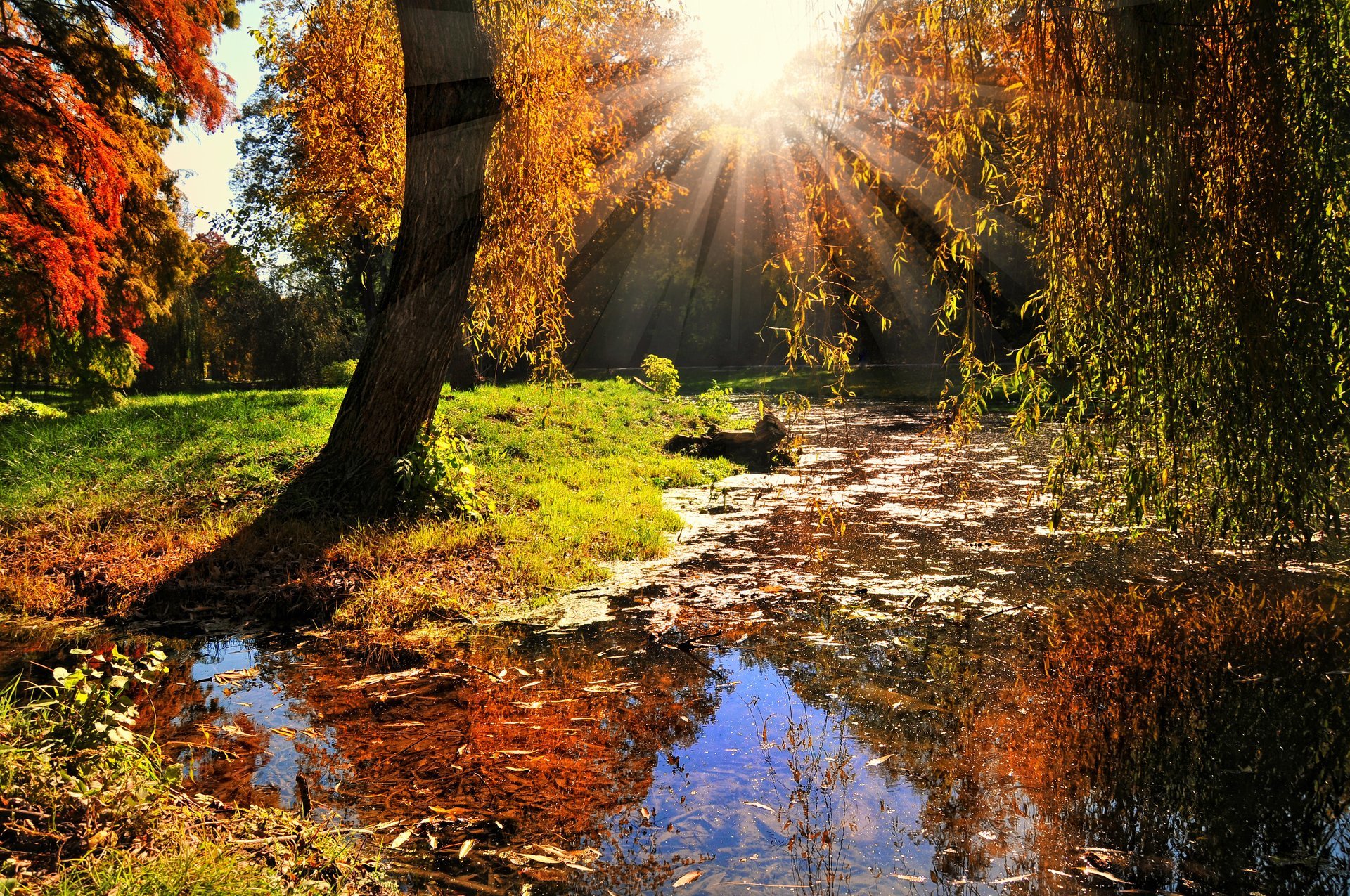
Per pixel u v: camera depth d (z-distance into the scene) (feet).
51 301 52.75
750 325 151.43
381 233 37.50
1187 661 16.02
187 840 8.79
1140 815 10.68
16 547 22.45
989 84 11.97
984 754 12.42
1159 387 12.44
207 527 23.71
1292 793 11.19
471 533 24.61
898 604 20.10
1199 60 10.69
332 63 31.12
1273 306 10.92
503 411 43.73
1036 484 37.37
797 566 24.00
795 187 13.03
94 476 28.02
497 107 24.44
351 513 25.12
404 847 9.96
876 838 10.21
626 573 23.58
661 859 9.73
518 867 9.59
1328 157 10.96
